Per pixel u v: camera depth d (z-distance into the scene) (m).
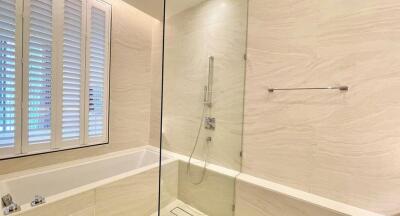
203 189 1.72
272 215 1.59
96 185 1.64
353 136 1.35
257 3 1.78
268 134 1.74
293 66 1.59
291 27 1.59
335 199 1.43
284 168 1.65
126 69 2.66
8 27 1.66
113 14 2.47
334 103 1.42
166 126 1.45
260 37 1.77
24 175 1.72
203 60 1.72
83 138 2.25
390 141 1.23
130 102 2.74
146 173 2.04
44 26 1.86
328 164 1.45
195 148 1.67
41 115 1.89
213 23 1.77
